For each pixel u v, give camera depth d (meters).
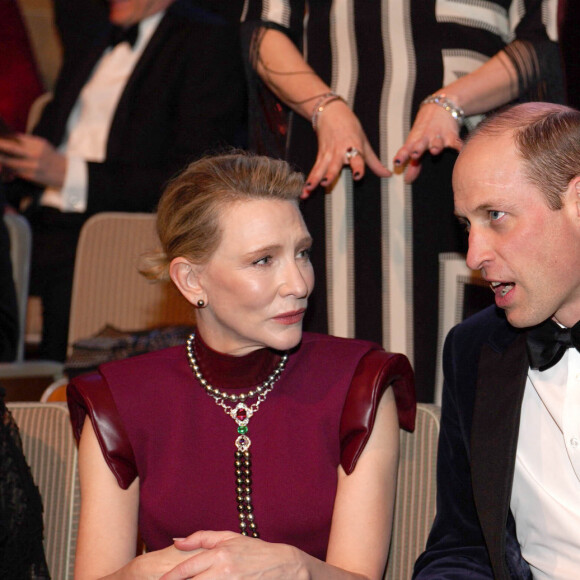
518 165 2.19
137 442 2.60
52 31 7.49
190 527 2.54
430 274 3.33
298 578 2.24
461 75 3.36
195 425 2.59
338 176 3.37
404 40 3.39
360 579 2.36
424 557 2.58
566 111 2.26
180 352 2.72
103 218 4.62
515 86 3.32
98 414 2.60
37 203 5.39
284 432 2.54
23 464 2.70
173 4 5.61
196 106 5.41
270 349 2.59
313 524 2.50
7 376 4.37
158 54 5.49
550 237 2.19
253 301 2.42
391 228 3.33
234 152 2.73
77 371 4.05
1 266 4.51
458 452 2.62
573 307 2.36
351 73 3.42
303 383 2.59
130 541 2.59
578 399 2.41
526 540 2.52
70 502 2.84
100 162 5.31
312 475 2.51
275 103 3.61
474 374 2.58
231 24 5.57
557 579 2.44
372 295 3.35
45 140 5.54
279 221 2.42
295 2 3.58
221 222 2.42
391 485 2.51
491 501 2.38
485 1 3.44
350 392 2.54
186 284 2.54
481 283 3.28
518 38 3.39
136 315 4.57
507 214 2.20
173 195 2.53
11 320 4.53
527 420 2.52
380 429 2.53
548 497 2.45
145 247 4.62
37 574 2.67
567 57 4.59
